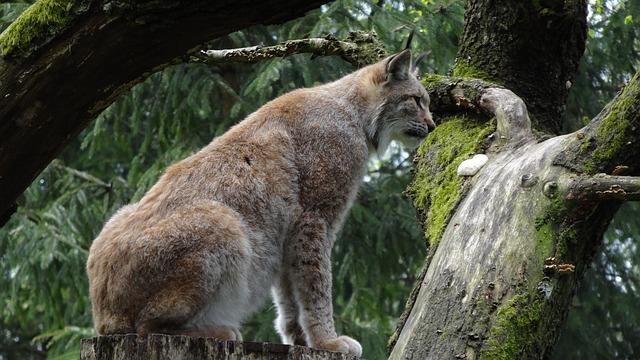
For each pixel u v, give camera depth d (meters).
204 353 6.07
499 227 7.00
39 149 5.97
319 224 8.59
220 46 16.77
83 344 6.25
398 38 14.75
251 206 7.97
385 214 17.25
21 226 16.78
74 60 5.71
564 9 9.37
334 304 18.61
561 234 6.90
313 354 6.31
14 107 5.79
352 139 9.15
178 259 7.27
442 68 14.48
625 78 17.95
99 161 19.80
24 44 5.71
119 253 7.29
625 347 19.55
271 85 15.85
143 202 7.74
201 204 7.67
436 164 8.72
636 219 18.00
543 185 7.08
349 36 10.87
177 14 5.51
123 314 7.24
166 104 16.75
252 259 7.87
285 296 8.78
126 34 5.62
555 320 6.82
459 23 14.66
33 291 17.27
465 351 6.46
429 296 6.86
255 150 8.33
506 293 6.66
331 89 9.50
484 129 8.57
